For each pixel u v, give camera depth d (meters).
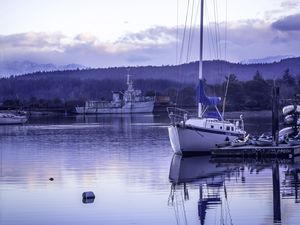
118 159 50.06
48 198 31.81
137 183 36.44
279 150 48.28
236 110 171.38
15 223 26.67
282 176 38.31
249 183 35.72
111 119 165.12
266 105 174.88
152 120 151.25
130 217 27.44
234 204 29.72
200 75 54.28
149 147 62.34
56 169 43.38
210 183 36.09
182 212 28.30
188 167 43.81
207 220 26.84
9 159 51.06
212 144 51.88
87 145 66.19
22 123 137.50
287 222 26.00
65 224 26.39
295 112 57.50
